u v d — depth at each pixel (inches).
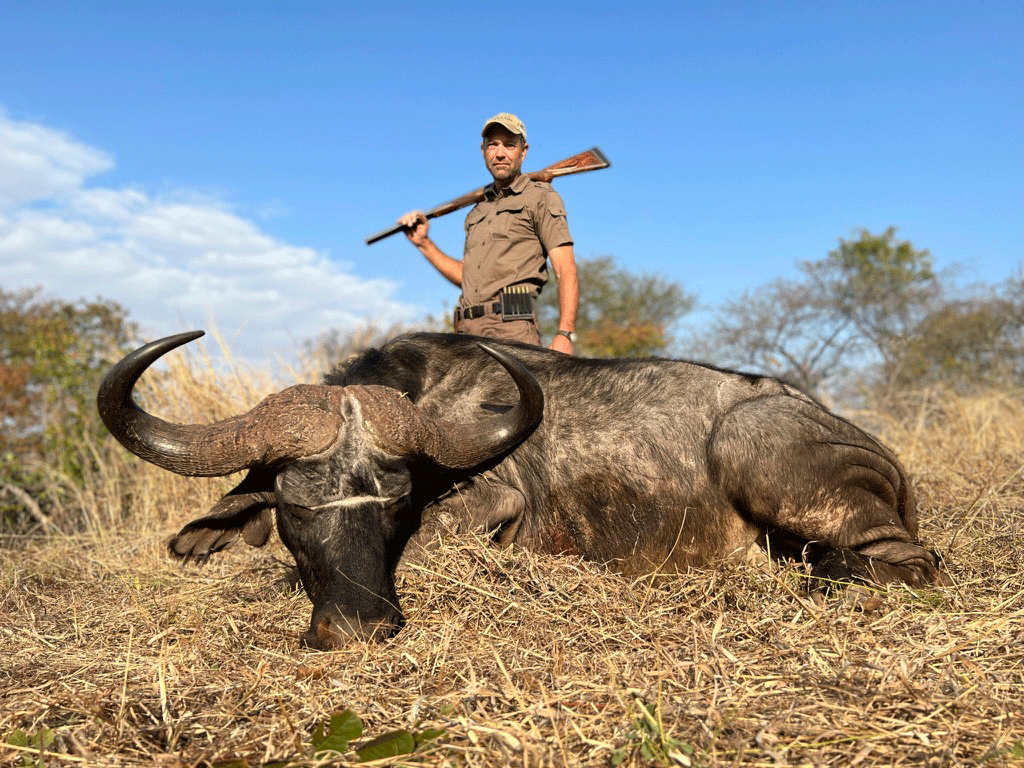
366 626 128.0
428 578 154.3
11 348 554.9
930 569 155.1
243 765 88.0
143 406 322.7
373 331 356.2
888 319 934.4
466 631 135.4
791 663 112.7
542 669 115.8
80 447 349.7
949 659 109.1
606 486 175.0
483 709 101.9
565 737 94.2
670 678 109.0
